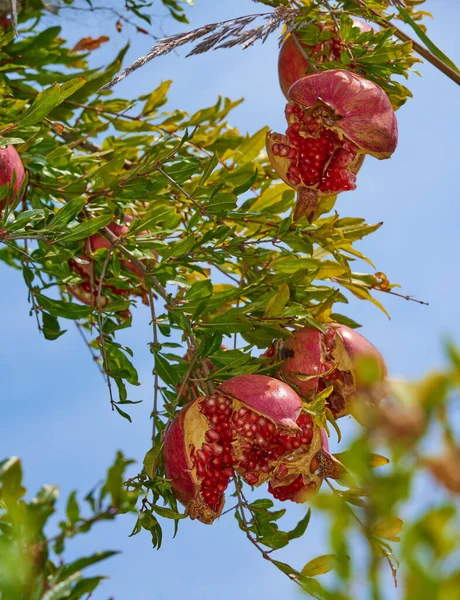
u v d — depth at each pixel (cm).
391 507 86
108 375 389
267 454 332
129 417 393
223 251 407
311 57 405
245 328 371
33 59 504
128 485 336
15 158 339
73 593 202
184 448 321
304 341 363
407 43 397
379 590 90
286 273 402
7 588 133
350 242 412
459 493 79
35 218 348
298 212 403
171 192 477
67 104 509
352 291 444
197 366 371
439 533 81
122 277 437
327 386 372
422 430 81
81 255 444
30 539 172
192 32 319
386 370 373
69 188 423
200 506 326
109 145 515
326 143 391
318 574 314
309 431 332
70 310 407
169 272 387
